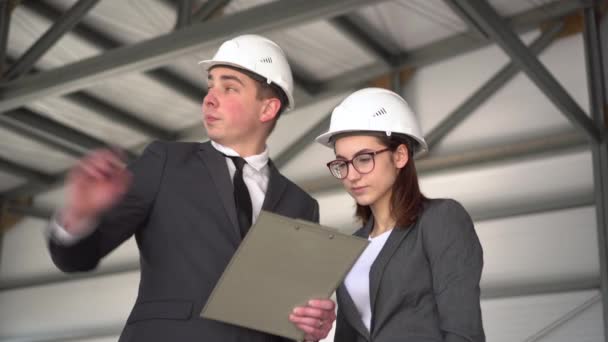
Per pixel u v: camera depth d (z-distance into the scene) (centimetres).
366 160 232
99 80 660
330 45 811
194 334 211
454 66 820
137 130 931
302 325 209
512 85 788
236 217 228
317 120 884
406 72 846
